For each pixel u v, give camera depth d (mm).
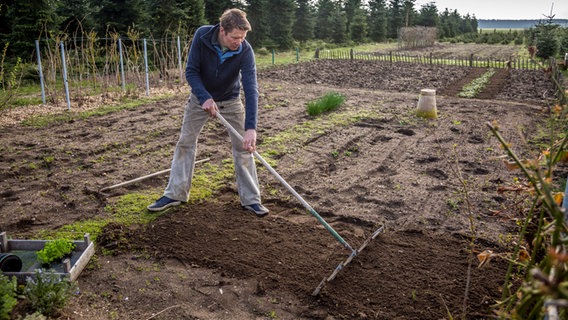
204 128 7852
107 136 7398
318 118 8797
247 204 4523
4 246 3539
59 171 5742
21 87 12562
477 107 10242
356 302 3146
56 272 3330
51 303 2906
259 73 16734
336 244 3893
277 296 3229
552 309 1479
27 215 4457
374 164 6148
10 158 6145
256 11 27422
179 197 4570
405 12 50344
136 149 6699
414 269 3529
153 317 3002
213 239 3953
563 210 1687
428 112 8945
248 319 3000
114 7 17062
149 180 5418
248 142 3920
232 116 4395
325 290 3260
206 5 24844
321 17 39438
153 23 17359
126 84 13031
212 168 5805
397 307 3092
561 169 5754
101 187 5184
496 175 5688
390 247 3859
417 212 4613
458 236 4078
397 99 11180
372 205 4785
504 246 3859
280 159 6270
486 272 3477
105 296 3205
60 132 7684
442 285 3326
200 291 3277
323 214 4527
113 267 3559
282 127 8055
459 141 7309
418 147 6957
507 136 7613
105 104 10188
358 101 10805
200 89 4055
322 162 6176
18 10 13875
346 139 7297
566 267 1528
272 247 3832
